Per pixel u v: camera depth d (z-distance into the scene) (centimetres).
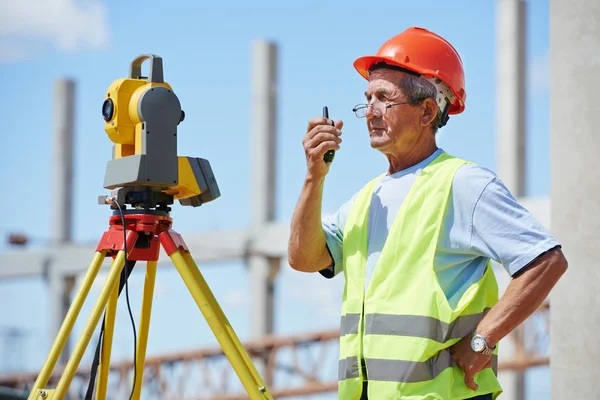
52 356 365
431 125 380
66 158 2594
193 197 401
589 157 449
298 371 1942
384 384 354
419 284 355
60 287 2453
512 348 1847
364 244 379
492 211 349
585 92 452
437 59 377
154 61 392
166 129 387
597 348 441
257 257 2122
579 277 449
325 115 379
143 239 391
